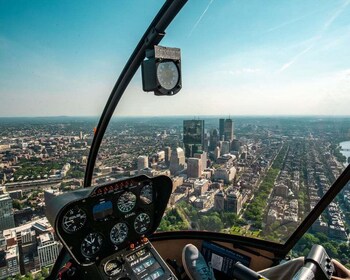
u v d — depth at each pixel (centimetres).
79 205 72
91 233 75
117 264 77
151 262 80
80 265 73
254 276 43
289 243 100
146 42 78
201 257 99
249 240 107
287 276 68
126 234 82
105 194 76
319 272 42
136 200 83
